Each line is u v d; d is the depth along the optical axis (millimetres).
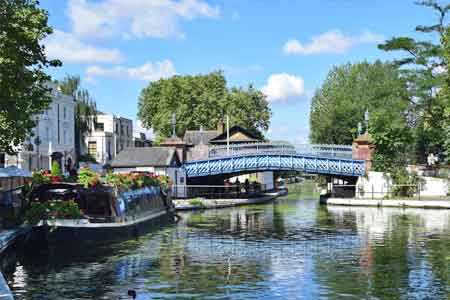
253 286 17953
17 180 33375
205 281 18688
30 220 24406
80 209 26656
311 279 18906
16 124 25250
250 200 57156
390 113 53656
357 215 41844
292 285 18078
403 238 28547
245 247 25828
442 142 59500
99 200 27359
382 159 56688
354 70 86500
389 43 51438
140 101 101125
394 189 53844
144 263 21812
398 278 18984
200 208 49781
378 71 83375
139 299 16484
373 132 58688
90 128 78875
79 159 76750
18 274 19828
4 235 22906
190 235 30391
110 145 87062
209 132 90500
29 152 60812
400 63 52438
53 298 16625
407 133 58250
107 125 89875
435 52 49906
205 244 26953
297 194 78250
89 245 25172
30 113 25812
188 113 95000
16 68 23875
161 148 55969
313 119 89000
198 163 58344
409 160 70312
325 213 44031
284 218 39969
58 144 68938
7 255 22953
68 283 18484
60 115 69688
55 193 27297
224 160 58000
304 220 38375
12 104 24688
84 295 16953
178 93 96312
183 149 58281
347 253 24031
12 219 24938
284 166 57031
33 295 16953
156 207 35719
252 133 94312
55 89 67875
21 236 24062
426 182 53906
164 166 53781
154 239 28641
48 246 24297
